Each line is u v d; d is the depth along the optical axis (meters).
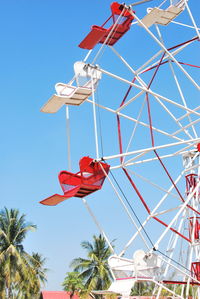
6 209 53.34
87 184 23.61
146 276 22.91
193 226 26.83
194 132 28.16
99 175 23.95
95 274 60.91
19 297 51.34
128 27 25.66
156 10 25.28
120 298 24.58
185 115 26.36
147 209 24.53
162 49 24.11
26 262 52.91
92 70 25.14
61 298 63.56
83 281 62.19
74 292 64.56
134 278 22.73
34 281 52.84
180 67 23.34
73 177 23.55
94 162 23.81
